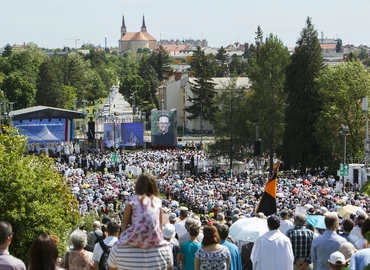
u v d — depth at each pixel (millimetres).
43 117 171000
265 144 149000
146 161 152625
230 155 152250
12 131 54250
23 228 43469
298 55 147875
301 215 25078
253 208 61781
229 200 78562
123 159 153375
